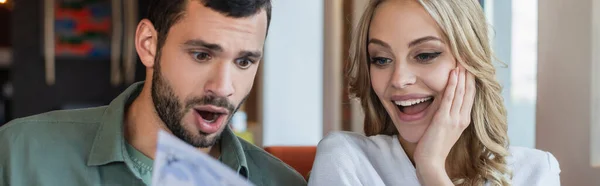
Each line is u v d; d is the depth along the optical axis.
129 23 4.55
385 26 1.32
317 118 4.24
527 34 2.36
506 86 2.41
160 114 1.16
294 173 1.39
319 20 4.15
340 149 1.41
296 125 4.25
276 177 1.36
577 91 1.89
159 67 1.14
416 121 1.37
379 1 1.35
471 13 1.36
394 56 1.33
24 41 4.48
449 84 1.34
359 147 1.43
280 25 4.18
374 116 1.47
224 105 1.12
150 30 1.16
